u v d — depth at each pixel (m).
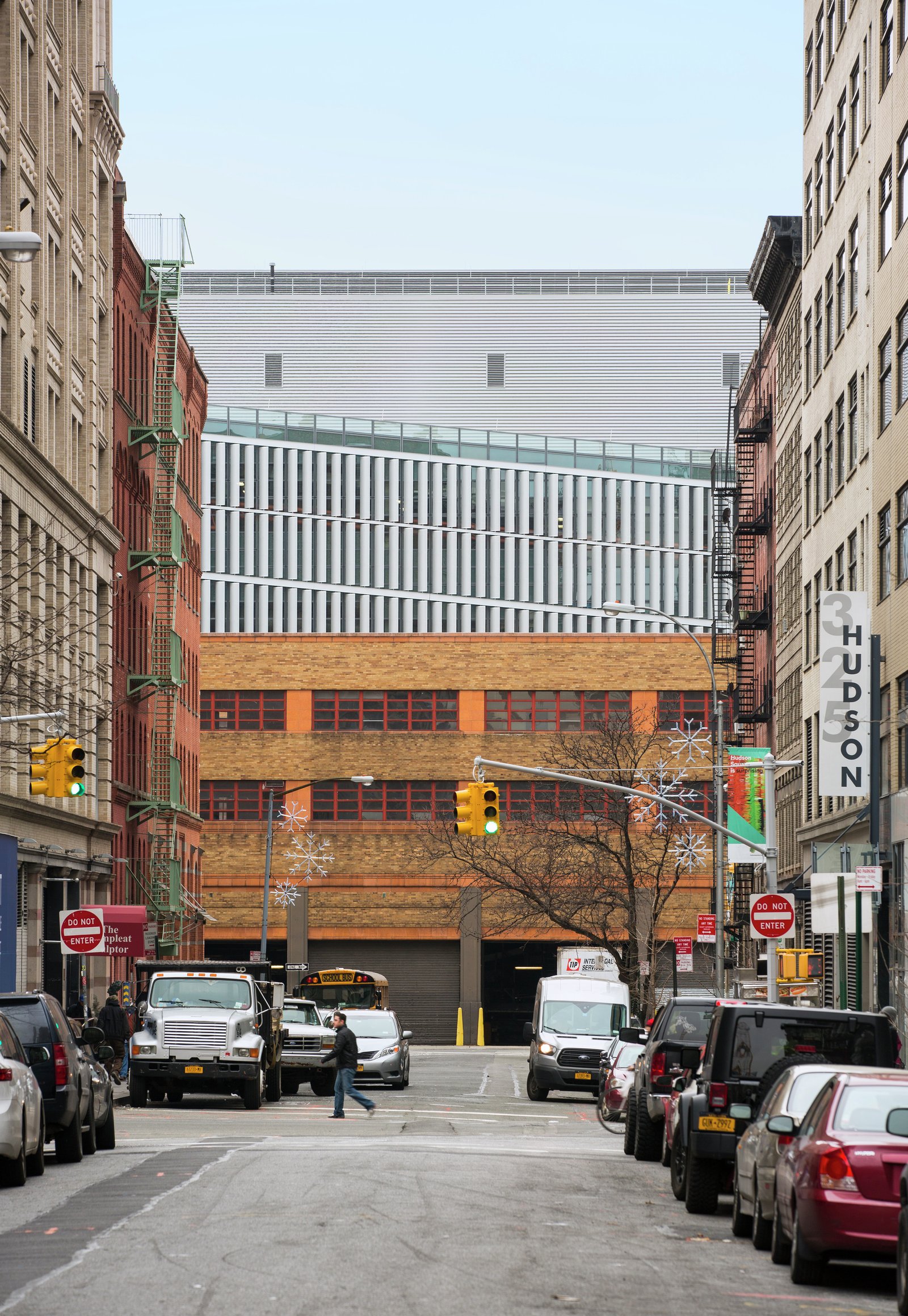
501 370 148.25
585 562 129.00
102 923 37.38
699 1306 11.43
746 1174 15.73
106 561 55.97
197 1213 15.75
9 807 43.91
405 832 88.19
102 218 57.34
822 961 49.78
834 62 50.75
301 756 89.62
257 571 124.56
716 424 147.25
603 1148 27.09
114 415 58.28
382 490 126.88
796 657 58.88
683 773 71.06
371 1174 19.59
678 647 89.75
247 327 149.38
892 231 41.69
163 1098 39.12
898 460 40.56
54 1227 14.91
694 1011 24.20
